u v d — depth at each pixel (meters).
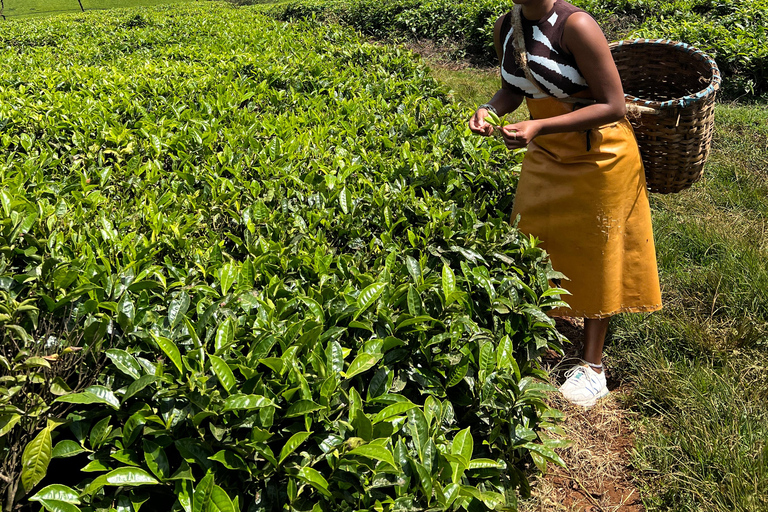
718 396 2.94
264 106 5.08
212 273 2.48
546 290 2.54
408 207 3.01
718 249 4.17
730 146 5.85
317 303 2.12
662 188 3.01
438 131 4.05
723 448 2.62
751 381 3.06
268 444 1.85
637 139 2.85
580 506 2.57
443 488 1.77
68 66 7.11
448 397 2.32
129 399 1.86
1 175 3.10
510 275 2.65
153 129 4.12
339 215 2.93
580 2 10.13
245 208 3.12
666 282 3.92
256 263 2.47
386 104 4.88
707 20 9.04
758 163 5.47
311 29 9.34
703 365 3.21
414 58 6.54
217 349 1.89
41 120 4.25
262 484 1.79
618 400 3.12
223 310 2.19
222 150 4.04
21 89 5.23
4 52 9.36
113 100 4.84
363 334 2.20
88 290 2.06
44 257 2.29
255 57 6.44
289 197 3.20
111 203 3.14
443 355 2.19
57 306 2.04
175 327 2.05
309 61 6.23
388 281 2.32
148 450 1.69
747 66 7.24
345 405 1.88
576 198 2.73
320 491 1.70
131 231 2.81
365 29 13.15
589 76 2.49
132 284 2.23
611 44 3.11
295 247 2.62
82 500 1.69
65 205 2.80
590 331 3.05
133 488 1.72
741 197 4.90
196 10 15.86
